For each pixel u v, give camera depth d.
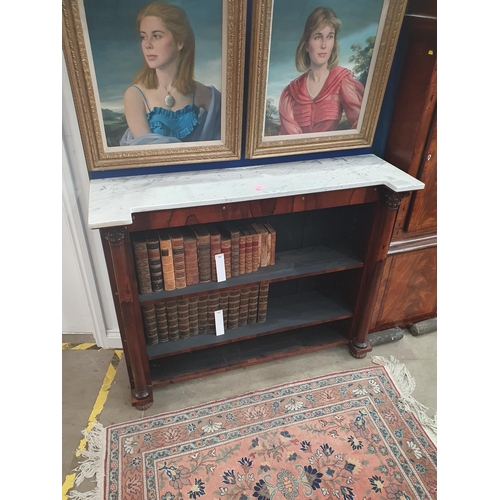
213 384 2.03
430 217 2.05
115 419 1.84
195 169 1.76
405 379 2.09
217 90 1.58
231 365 2.02
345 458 1.71
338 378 2.08
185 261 1.72
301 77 1.66
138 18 1.37
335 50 1.64
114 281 1.58
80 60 1.38
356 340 2.19
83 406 1.90
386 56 1.69
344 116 1.82
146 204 1.45
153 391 1.98
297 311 2.14
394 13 1.59
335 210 2.07
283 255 2.04
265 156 1.78
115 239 1.42
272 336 2.23
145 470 1.64
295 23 1.53
